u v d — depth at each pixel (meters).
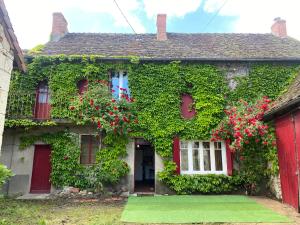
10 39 6.88
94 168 11.52
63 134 11.96
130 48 13.86
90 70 12.30
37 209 8.35
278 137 9.66
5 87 6.68
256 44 14.62
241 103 11.40
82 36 15.50
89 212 8.00
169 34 15.95
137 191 12.20
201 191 11.37
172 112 12.02
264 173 10.82
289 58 12.28
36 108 12.38
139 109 12.05
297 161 8.12
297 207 8.03
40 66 12.39
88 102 11.55
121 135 11.86
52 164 11.70
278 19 16.17
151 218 7.15
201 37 15.70
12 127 11.78
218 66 12.66
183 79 12.45
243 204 9.06
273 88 12.26
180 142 12.10
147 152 17.27
